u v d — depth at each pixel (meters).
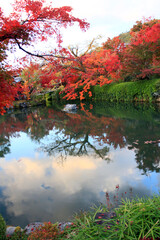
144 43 14.23
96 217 1.85
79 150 5.52
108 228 1.54
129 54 15.18
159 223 1.39
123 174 3.65
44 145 6.42
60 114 12.93
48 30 2.65
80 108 14.92
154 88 13.85
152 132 6.46
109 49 17.27
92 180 3.54
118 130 7.25
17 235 2.10
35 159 5.09
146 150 4.85
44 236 1.87
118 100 17.42
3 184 3.69
